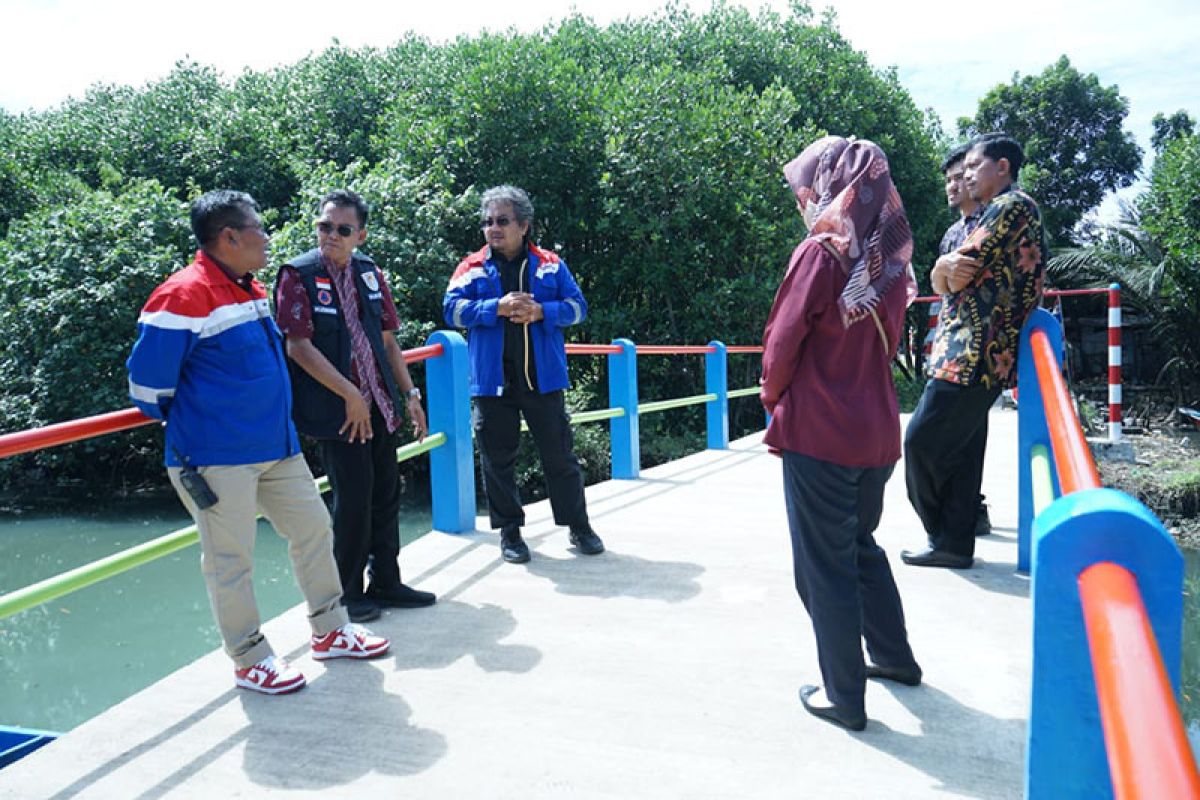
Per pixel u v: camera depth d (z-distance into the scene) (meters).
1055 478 2.92
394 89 17.03
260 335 2.79
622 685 2.83
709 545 4.44
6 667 6.68
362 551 3.42
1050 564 1.10
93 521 11.40
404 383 3.67
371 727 2.59
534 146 13.52
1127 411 16.75
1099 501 1.08
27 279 11.82
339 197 3.22
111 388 11.83
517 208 4.06
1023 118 28.08
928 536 3.98
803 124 16.44
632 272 14.02
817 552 2.46
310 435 3.28
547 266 4.17
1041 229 3.47
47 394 11.84
